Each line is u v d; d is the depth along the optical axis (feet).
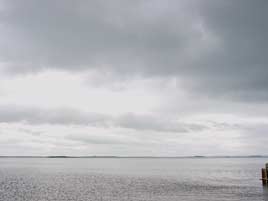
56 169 539.29
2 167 608.19
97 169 554.87
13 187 231.50
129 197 180.34
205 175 366.63
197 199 169.89
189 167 629.51
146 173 421.59
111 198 177.47
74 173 418.92
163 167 645.92
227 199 168.55
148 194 191.93
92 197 181.47
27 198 178.19
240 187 224.94
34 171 462.60
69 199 175.01
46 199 175.01
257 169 512.63
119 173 422.41
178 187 230.27
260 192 194.49
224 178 315.58
